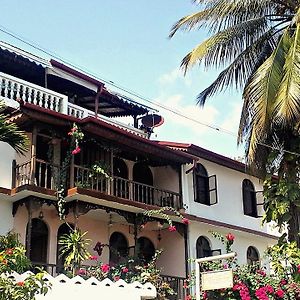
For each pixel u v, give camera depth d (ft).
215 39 53.57
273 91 47.26
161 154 67.56
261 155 52.90
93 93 75.82
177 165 71.51
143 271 55.72
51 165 56.75
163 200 69.46
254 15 54.34
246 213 80.84
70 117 57.26
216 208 75.77
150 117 81.30
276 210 50.19
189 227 70.85
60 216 56.03
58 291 37.14
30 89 62.49
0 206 56.24
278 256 49.62
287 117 45.57
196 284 42.55
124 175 69.77
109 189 60.75
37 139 60.18
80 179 59.16
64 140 59.36
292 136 52.34
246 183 83.05
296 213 50.83
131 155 67.46
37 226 59.06
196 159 71.00
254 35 54.90
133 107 82.48
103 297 39.58
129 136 61.87
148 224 68.90
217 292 46.09
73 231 54.54
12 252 35.09
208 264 49.06
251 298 46.60
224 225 74.84
